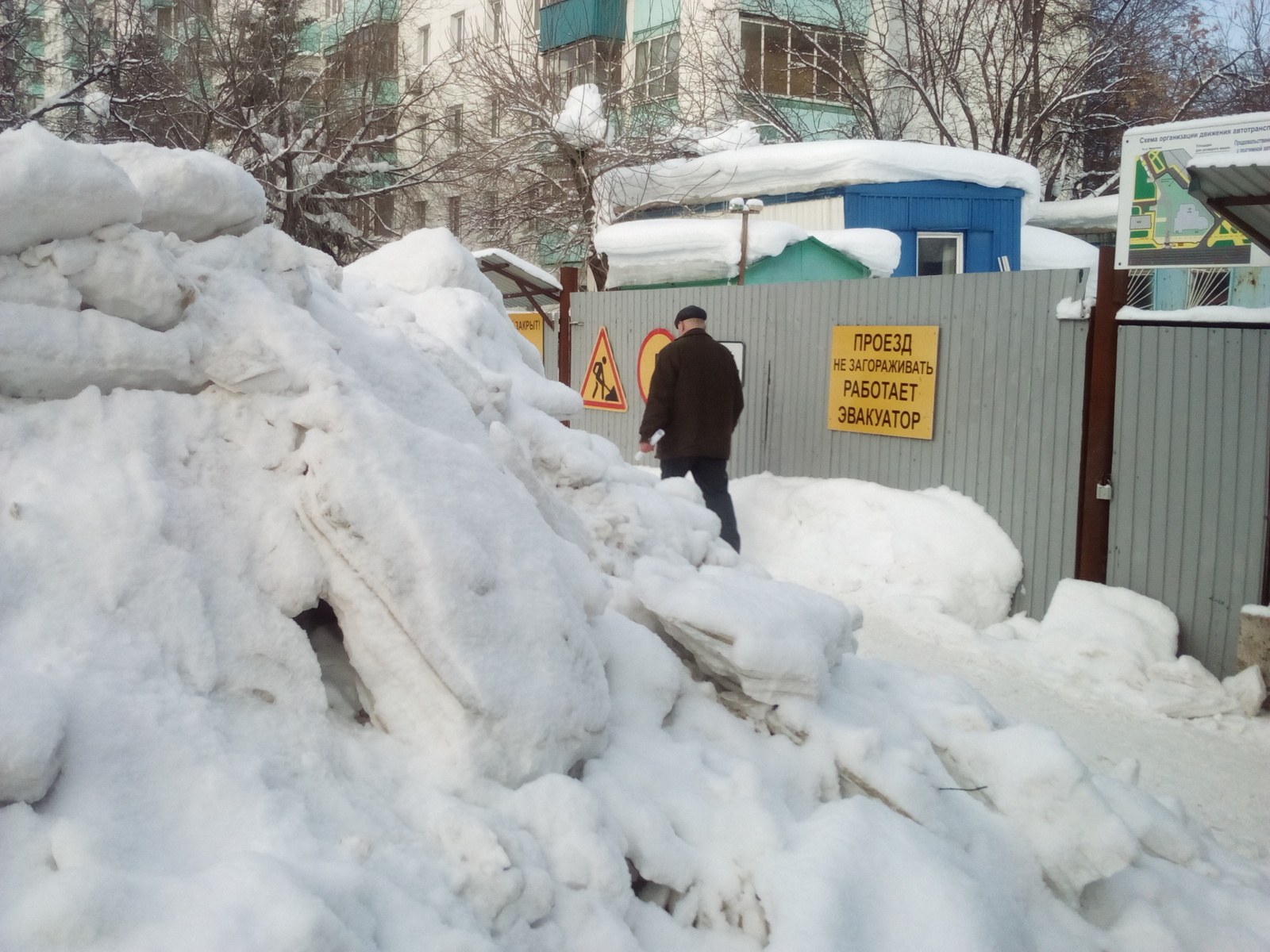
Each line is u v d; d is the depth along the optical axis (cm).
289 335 255
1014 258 1638
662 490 499
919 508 701
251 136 2086
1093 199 1903
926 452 720
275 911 156
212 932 151
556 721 230
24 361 222
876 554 696
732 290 852
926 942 228
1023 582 665
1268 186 469
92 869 157
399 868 187
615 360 980
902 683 344
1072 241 1750
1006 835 281
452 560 229
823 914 221
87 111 2062
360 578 230
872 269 1341
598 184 1661
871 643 604
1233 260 681
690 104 1981
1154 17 2233
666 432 745
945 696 338
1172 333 588
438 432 274
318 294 318
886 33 2184
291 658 223
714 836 241
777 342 818
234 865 164
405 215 2305
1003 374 673
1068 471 641
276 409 246
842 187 1521
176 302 243
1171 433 589
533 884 196
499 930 190
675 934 221
